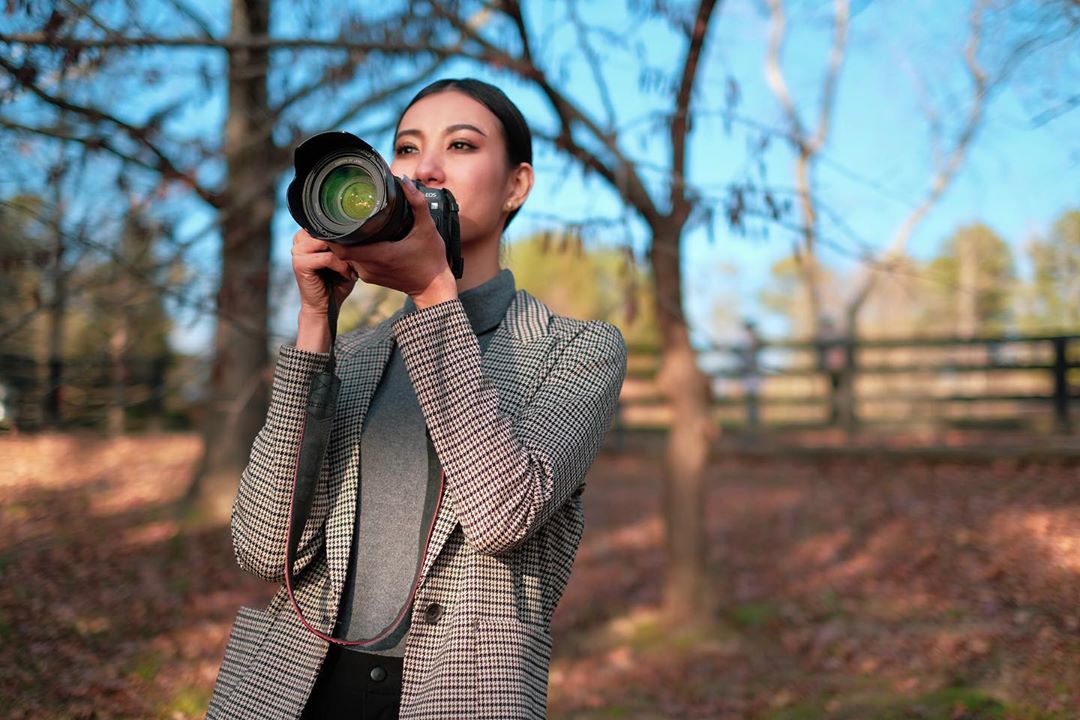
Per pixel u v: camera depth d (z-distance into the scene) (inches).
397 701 48.2
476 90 54.7
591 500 356.5
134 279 156.9
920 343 402.3
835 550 265.9
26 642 152.9
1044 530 246.8
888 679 171.3
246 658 50.1
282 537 49.0
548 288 666.8
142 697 133.3
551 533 50.6
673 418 225.8
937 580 226.1
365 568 49.4
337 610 48.6
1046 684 150.6
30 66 123.5
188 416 432.1
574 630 228.5
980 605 202.4
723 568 266.7
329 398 48.5
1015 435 374.6
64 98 149.1
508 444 44.1
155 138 151.7
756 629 217.3
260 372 195.3
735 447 393.7
